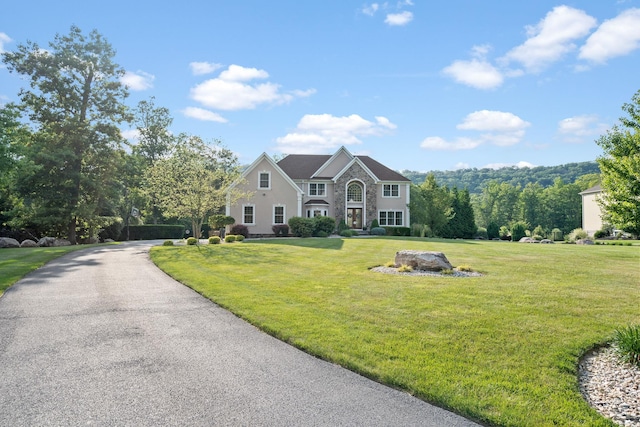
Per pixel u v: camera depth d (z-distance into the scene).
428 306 9.16
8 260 17.58
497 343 6.83
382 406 4.87
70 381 5.48
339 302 9.63
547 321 8.03
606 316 8.41
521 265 15.80
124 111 36.72
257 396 5.09
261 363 6.19
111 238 44.44
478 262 16.78
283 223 37.22
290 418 4.55
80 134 33.97
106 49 35.53
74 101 34.28
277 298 10.14
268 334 7.59
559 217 86.56
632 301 9.66
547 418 4.51
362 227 40.97
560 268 14.94
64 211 33.12
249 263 16.77
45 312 9.07
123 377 5.62
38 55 33.00
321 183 41.25
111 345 6.95
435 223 45.66
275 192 37.19
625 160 10.29
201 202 26.86
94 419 4.48
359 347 6.66
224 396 5.08
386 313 8.62
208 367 6.02
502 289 10.98
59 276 13.85
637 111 11.07
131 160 39.19
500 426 4.43
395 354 6.34
